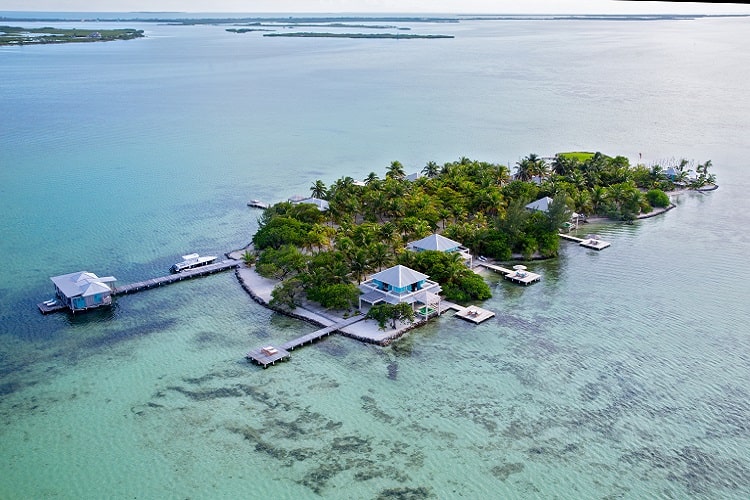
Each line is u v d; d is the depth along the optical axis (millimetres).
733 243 123688
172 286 105562
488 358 81062
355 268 99812
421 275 95812
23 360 81188
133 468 61188
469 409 70188
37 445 64500
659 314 92750
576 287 103562
